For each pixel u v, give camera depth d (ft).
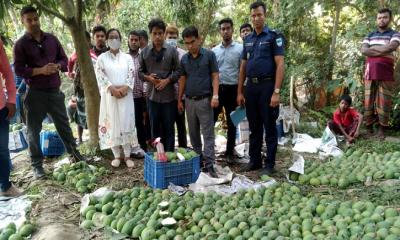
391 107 23.31
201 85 15.90
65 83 33.09
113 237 11.24
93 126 18.97
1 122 13.64
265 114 16.06
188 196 13.56
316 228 10.83
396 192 13.64
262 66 15.62
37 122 15.84
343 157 18.65
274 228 11.12
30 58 15.16
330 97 27.84
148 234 10.95
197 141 16.85
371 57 22.11
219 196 13.53
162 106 16.87
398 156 17.46
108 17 34.09
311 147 20.63
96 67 16.48
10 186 14.48
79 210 13.41
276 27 27.86
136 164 18.11
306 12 27.14
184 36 15.57
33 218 12.67
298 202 12.92
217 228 11.25
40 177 16.05
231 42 18.34
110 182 15.96
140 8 34.76
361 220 11.15
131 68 16.79
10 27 33.45
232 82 18.28
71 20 17.03
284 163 18.53
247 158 19.43
